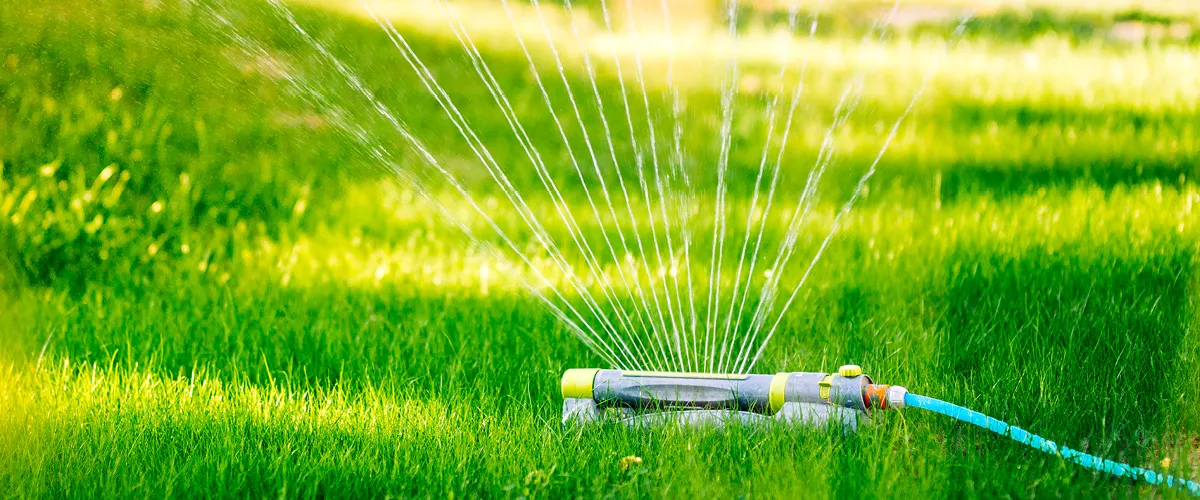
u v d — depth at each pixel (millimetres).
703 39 10094
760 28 10414
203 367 4414
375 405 4102
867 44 9836
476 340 4512
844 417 3846
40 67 6133
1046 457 3797
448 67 8406
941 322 4492
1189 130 6895
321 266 5133
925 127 7359
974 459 3777
